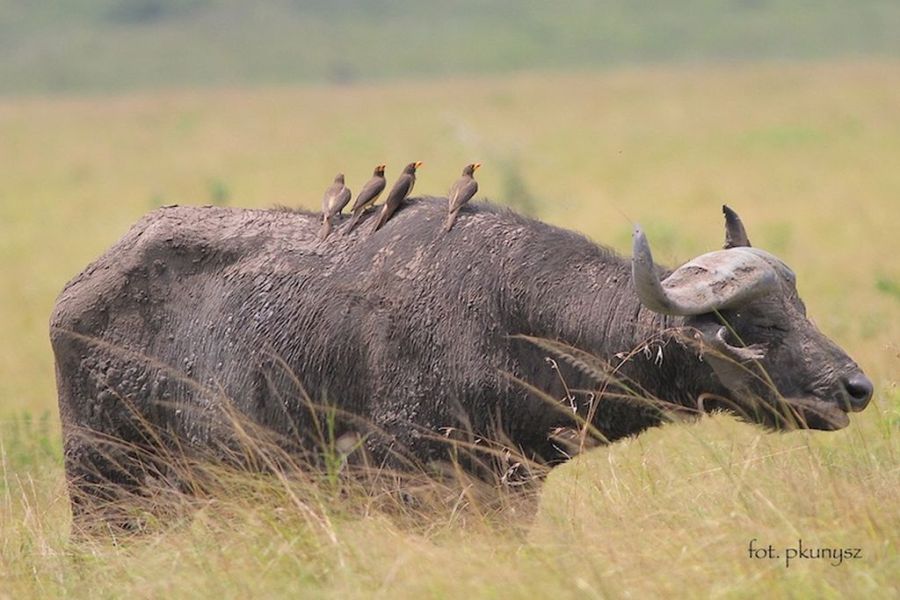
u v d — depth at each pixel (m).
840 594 22.17
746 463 27.41
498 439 28.08
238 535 26.48
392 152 157.25
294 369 28.72
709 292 26.94
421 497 27.75
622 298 28.22
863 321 50.84
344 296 28.73
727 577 23.08
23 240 100.19
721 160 136.62
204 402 29.30
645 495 27.84
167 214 30.58
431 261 28.64
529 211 86.44
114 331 29.83
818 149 142.00
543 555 24.39
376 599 23.09
